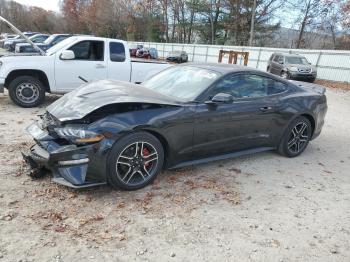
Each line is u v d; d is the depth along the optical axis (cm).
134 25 6347
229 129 453
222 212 361
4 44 2747
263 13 4544
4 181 384
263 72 506
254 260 291
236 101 457
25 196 356
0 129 579
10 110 732
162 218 339
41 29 7575
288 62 2011
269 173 479
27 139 534
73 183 345
